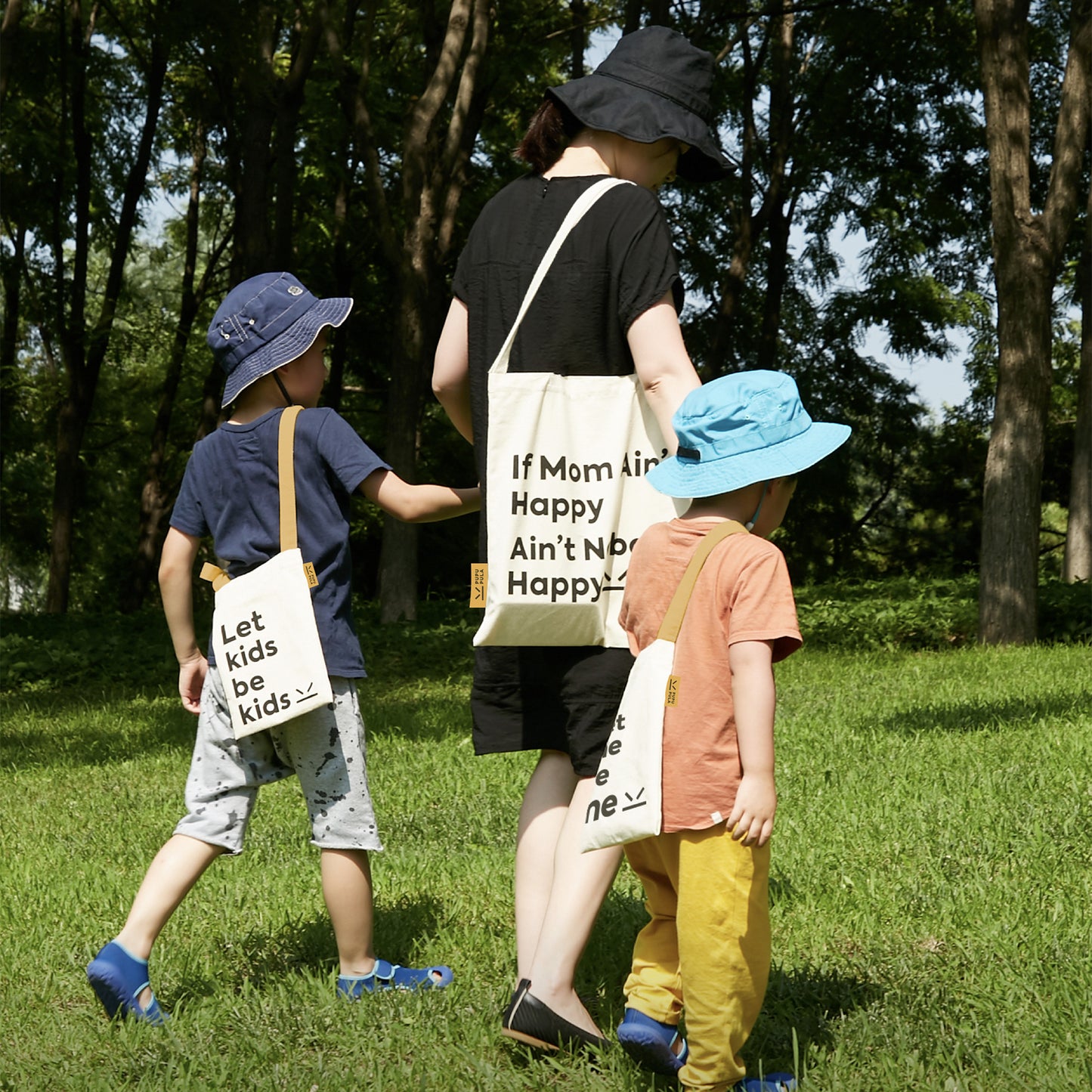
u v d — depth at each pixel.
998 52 13.58
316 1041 2.99
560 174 3.18
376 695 11.93
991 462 14.05
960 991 3.09
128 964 3.11
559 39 20.20
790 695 10.02
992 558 13.99
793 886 4.06
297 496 3.26
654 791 2.47
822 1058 2.73
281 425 3.29
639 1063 2.67
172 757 8.05
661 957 2.69
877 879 4.08
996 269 13.93
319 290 25.14
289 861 4.84
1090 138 23.19
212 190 25.69
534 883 2.98
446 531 31.91
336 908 3.27
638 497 2.91
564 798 3.04
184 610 3.46
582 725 2.89
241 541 3.30
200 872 3.23
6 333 25.27
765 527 2.76
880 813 4.99
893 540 33.69
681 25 19.67
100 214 25.12
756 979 2.48
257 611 3.18
